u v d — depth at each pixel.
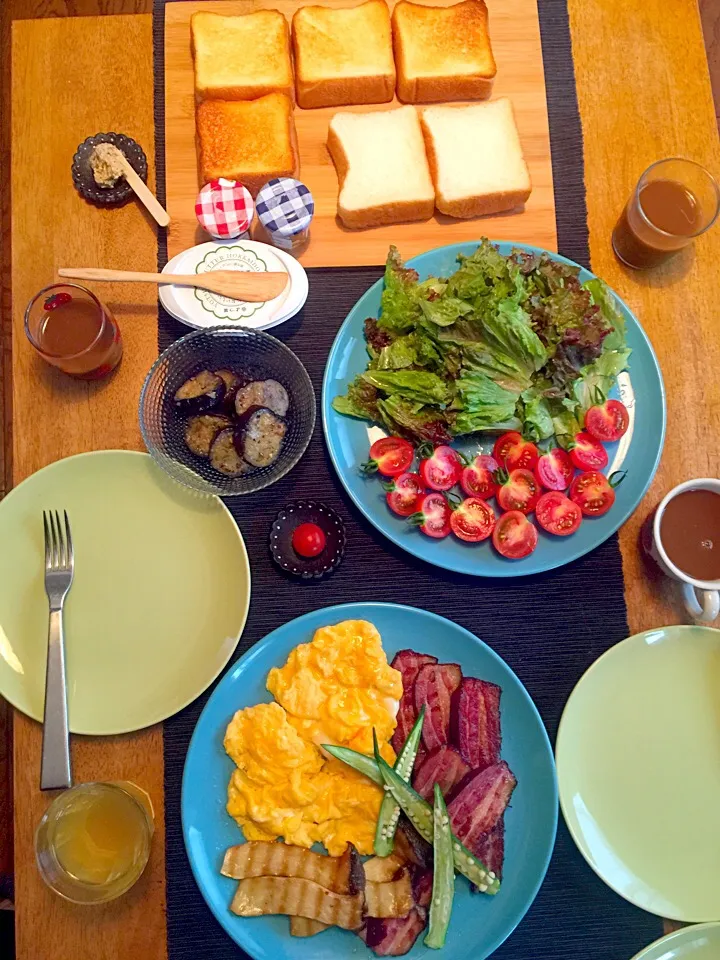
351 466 0.59
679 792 0.55
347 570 0.58
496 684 0.55
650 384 0.59
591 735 0.56
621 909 0.54
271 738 0.53
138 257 0.62
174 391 0.59
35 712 0.54
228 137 0.63
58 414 0.60
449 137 0.64
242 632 0.57
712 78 0.91
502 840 0.53
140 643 0.57
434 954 0.51
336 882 0.51
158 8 0.66
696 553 0.56
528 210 0.64
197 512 0.58
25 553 0.57
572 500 0.58
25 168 0.63
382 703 0.54
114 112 0.64
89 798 0.52
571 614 0.58
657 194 0.61
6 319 0.90
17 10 0.95
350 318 0.60
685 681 0.56
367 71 0.64
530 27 0.66
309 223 0.60
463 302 0.58
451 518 0.57
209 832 0.53
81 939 0.53
